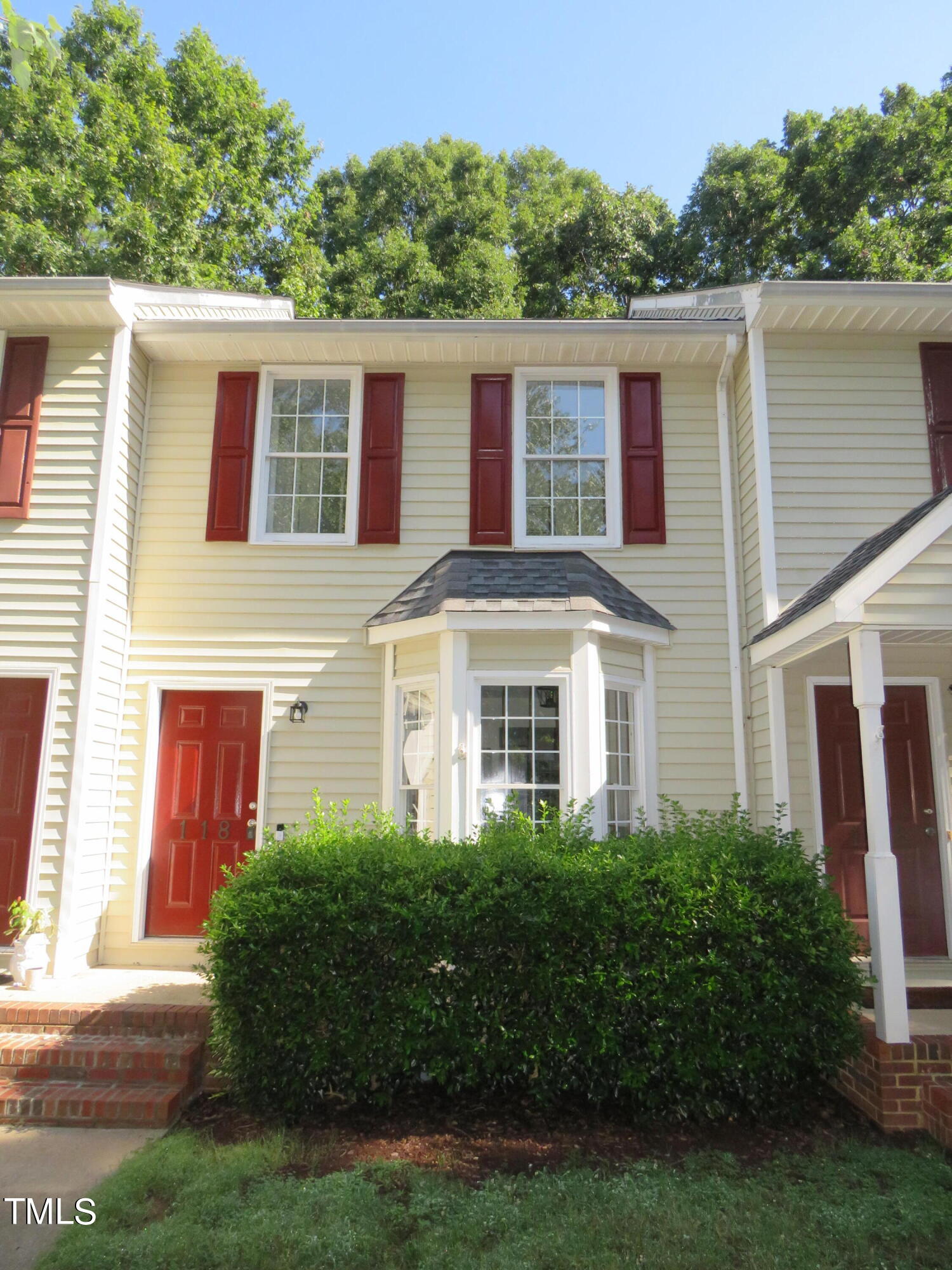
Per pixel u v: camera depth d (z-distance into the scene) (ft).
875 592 15.74
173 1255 10.43
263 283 57.16
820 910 15.20
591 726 21.03
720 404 25.45
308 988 14.96
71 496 22.85
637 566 24.79
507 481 25.22
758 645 20.85
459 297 59.21
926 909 21.57
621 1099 15.11
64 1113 15.17
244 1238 10.69
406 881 15.11
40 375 23.41
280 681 24.12
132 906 22.79
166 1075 16.07
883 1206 11.72
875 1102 14.94
